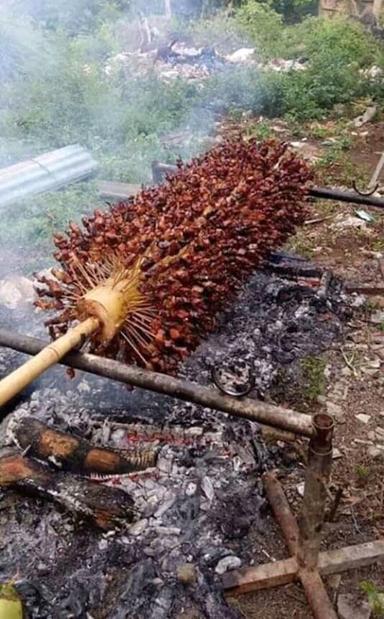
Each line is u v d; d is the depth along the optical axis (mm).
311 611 2822
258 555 3049
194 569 2861
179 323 2893
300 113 10523
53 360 2562
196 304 2939
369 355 4480
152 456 3293
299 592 2906
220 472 3322
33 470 3145
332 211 6824
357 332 4707
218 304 3373
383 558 3021
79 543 3008
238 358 4184
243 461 3408
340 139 9445
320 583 2848
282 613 2834
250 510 3186
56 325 3010
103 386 3760
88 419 3535
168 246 2930
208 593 2809
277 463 3529
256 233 3639
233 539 3084
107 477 3215
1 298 4770
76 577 2871
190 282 3000
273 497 3242
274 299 4773
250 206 3654
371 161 8711
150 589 2795
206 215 3289
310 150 9102
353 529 3225
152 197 3496
